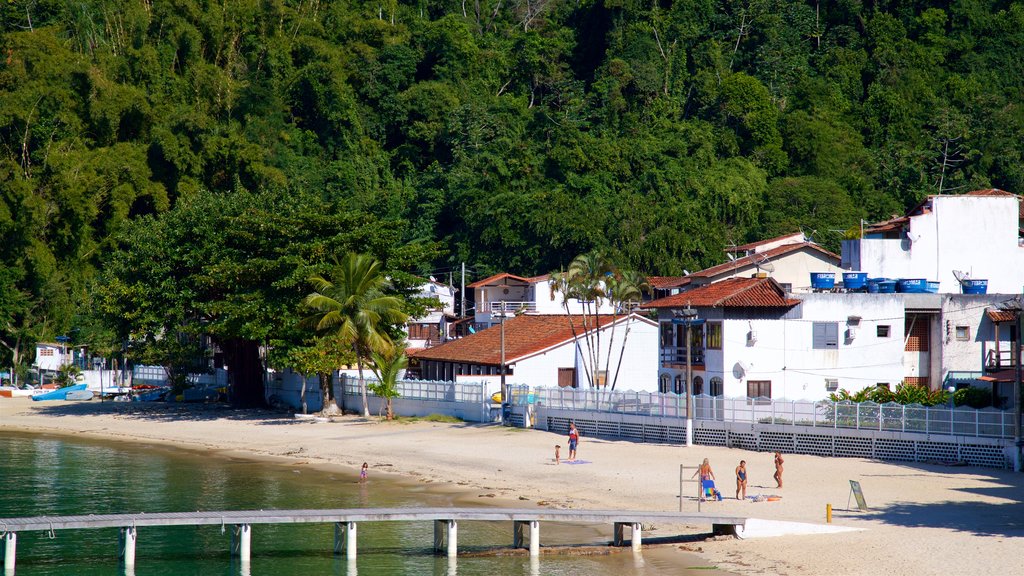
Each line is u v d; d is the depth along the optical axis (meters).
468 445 130.12
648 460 112.62
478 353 172.25
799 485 97.12
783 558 73.12
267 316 160.25
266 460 129.25
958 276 148.38
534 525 81.62
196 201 186.00
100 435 158.38
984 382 127.25
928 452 107.50
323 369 155.00
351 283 156.12
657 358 166.50
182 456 134.38
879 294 133.75
